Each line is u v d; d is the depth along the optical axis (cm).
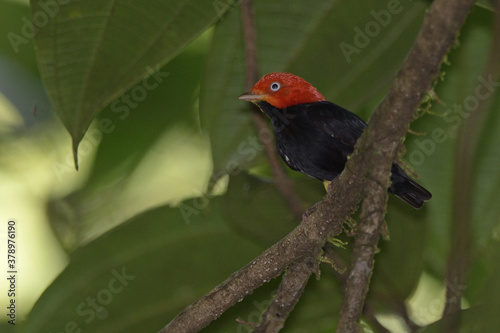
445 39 525
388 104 582
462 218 724
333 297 952
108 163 1233
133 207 1224
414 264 918
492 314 628
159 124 1229
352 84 957
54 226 1196
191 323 774
